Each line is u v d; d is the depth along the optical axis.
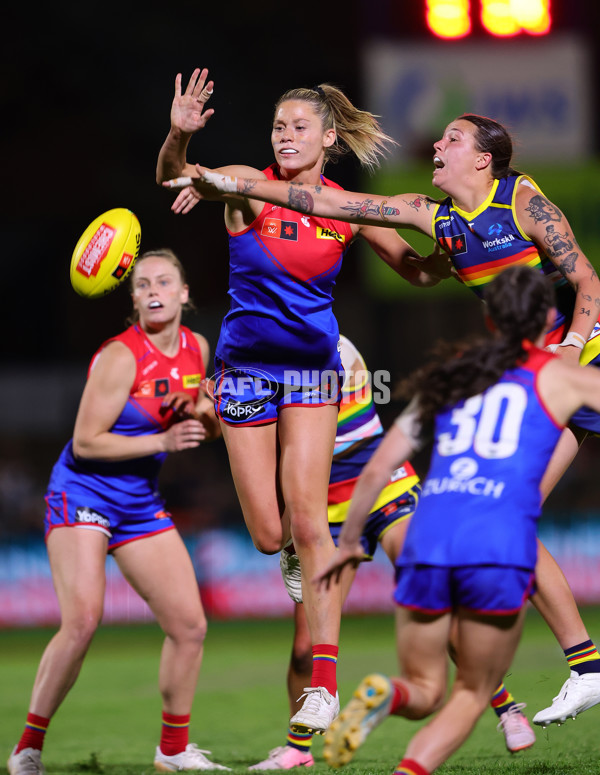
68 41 80.88
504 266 16.59
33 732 17.03
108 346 18.33
